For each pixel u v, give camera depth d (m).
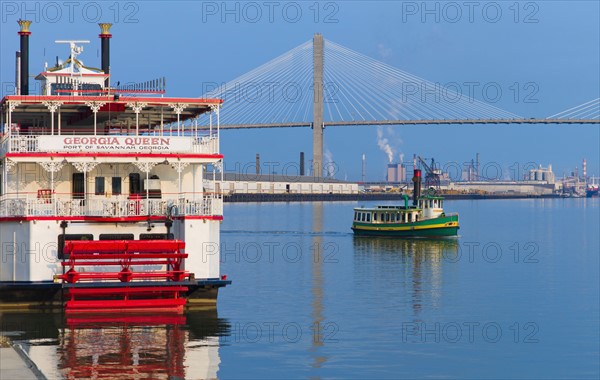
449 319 52.72
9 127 49.78
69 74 58.34
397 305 57.72
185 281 48.59
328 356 42.19
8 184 50.66
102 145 50.03
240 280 69.50
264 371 39.09
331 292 63.09
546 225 167.88
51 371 37.44
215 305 50.91
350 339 46.00
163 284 48.25
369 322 51.06
